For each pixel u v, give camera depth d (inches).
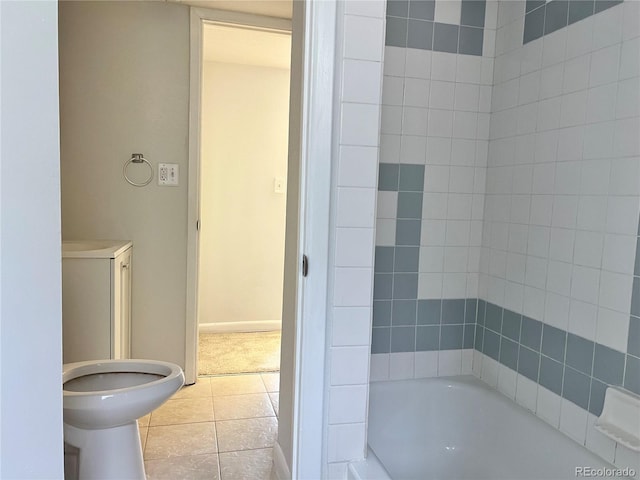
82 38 99.7
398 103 73.9
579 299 60.1
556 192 64.1
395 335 77.7
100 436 64.4
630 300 53.1
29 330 39.8
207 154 145.1
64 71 99.5
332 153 52.7
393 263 76.5
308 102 52.4
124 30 101.1
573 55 61.3
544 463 62.6
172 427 90.7
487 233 78.9
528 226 69.3
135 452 67.4
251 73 146.1
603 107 56.7
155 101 103.8
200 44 104.2
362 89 52.7
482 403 74.3
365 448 57.0
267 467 78.7
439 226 78.0
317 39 51.2
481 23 76.6
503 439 70.0
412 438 76.3
